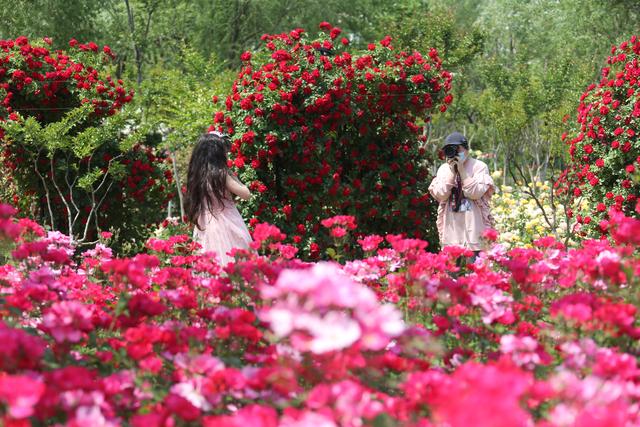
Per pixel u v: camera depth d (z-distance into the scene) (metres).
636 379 1.99
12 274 3.37
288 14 23.28
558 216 9.24
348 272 3.45
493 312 2.60
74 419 1.77
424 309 2.97
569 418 1.71
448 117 19.58
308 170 7.11
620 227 2.96
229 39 23.23
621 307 2.28
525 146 19.61
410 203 7.71
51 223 7.80
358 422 1.75
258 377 2.01
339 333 1.77
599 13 23.89
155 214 8.52
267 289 1.89
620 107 7.20
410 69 7.60
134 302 2.44
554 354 2.49
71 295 3.24
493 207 10.66
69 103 8.18
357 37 23.72
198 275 3.58
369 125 7.64
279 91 6.89
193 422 1.89
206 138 5.09
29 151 7.39
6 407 1.62
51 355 2.26
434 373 1.95
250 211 6.96
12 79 7.78
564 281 2.89
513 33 32.91
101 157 8.09
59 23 20.03
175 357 2.21
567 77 19.58
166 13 21.86
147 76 20.45
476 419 1.31
